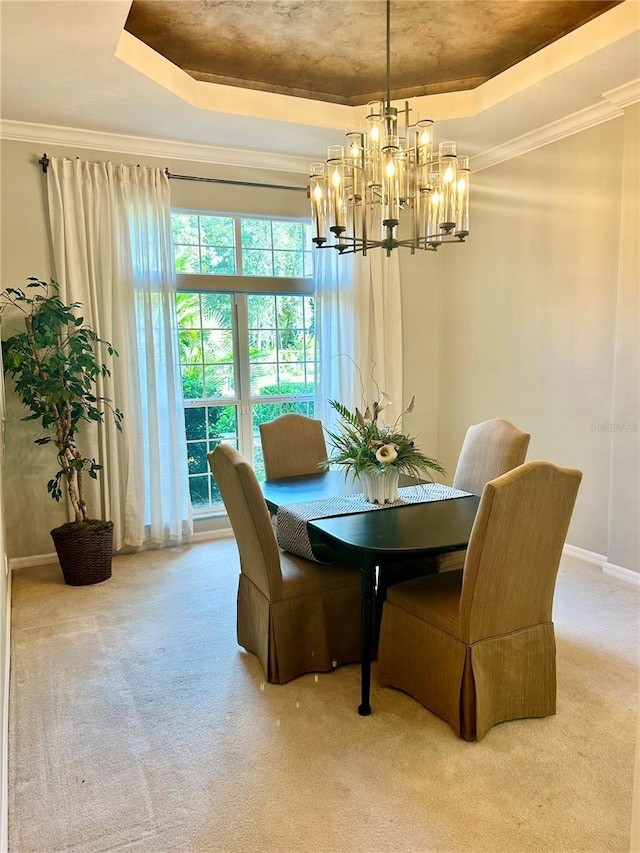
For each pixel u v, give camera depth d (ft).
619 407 11.78
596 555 12.78
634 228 11.24
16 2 7.82
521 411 14.52
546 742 7.04
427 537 7.47
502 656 7.20
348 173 8.61
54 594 11.57
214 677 8.59
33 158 12.49
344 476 11.21
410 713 7.63
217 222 14.82
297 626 8.42
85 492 13.12
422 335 17.12
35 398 11.72
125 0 7.82
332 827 5.80
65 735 7.29
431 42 11.02
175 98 11.09
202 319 14.93
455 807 6.04
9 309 12.38
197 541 14.75
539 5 9.86
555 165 13.07
